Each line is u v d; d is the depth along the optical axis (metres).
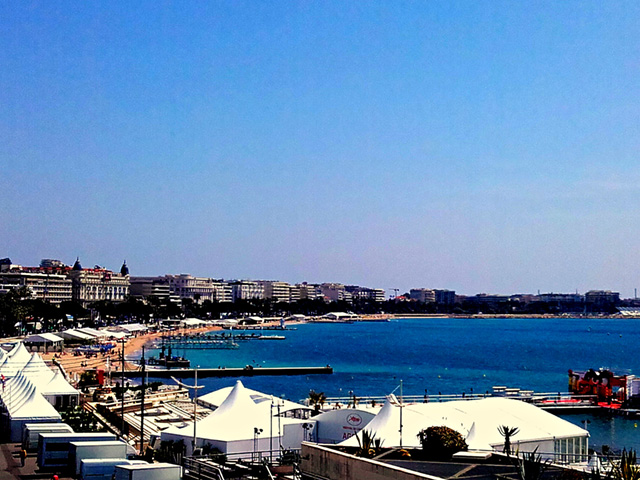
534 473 44.16
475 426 83.69
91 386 172.50
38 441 67.12
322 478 48.72
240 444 90.00
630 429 147.62
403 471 41.72
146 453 77.75
